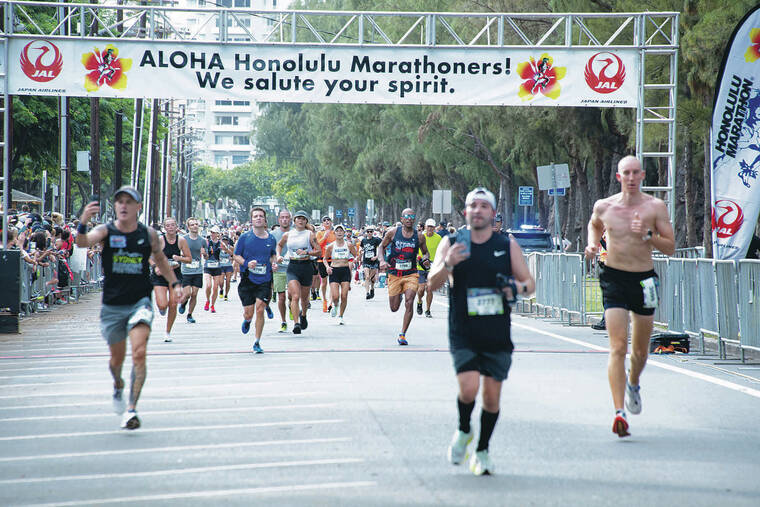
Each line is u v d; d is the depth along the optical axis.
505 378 16.47
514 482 15.98
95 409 23.27
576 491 15.39
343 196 190.25
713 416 22.05
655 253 48.91
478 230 16.48
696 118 61.47
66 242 65.25
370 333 42.78
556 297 50.62
